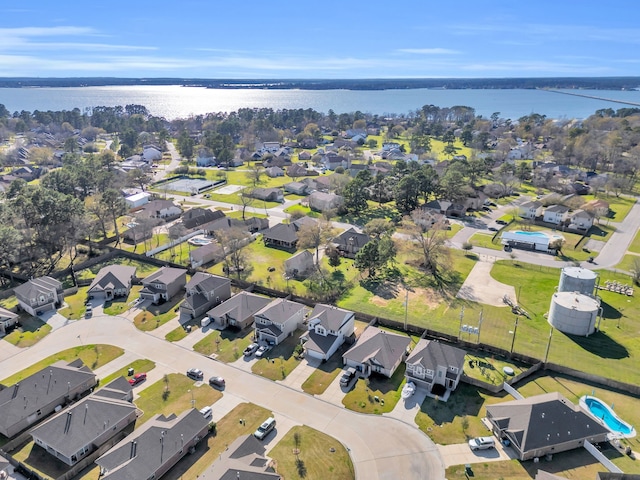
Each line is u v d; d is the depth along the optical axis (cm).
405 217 11450
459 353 5659
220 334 6800
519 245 10338
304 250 9638
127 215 12575
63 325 7106
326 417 5116
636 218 12344
